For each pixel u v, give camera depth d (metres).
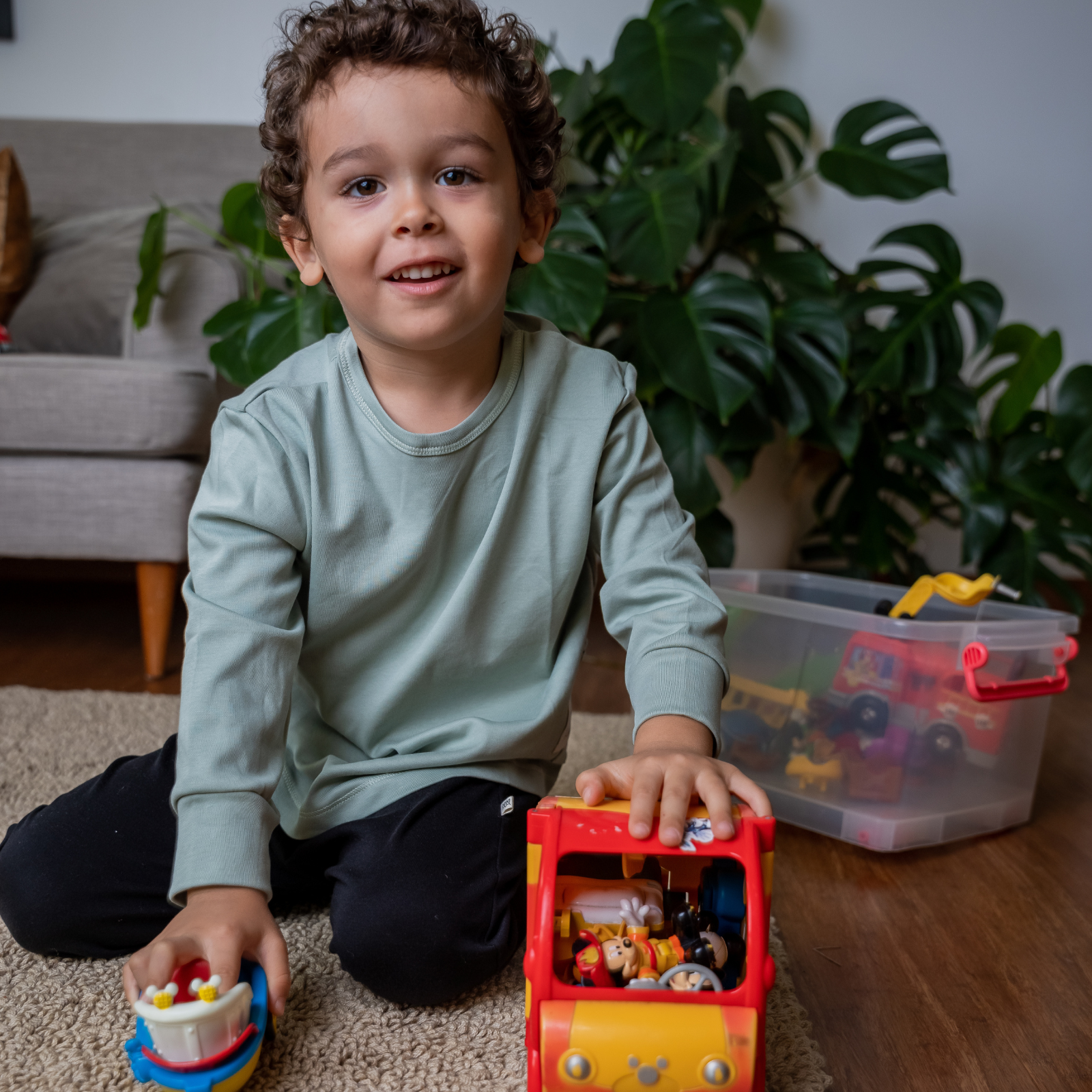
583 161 1.92
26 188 1.79
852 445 1.66
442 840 0.69
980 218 2.18
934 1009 0.71
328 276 0.67
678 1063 0.49
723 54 1.75
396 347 0.68
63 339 1.66
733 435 1.62
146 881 0.70
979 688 0.95
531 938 0.56
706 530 1.69
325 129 0.64
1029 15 2.12
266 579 0.68
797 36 2.11
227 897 0.59
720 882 0.60
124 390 1.40
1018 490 1.82
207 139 2.04
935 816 0.99
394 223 0.62
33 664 1.48
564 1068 0.49
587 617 0.80
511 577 0.73
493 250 0.64
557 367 0.75
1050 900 0.89
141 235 1.77
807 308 1.62
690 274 1.93
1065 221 2.19
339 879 0.69
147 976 0.55
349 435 0.70
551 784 0.85
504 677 0.76
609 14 2.10
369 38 0.63
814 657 1.03
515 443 0.72
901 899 0.88
